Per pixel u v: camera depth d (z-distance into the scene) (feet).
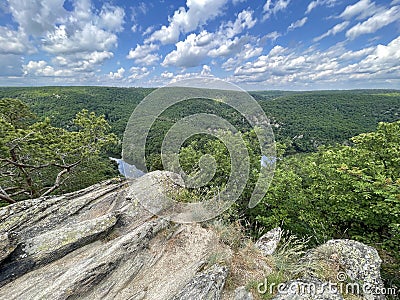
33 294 9.81
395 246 22.95
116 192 18.85
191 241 14.17
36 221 15.11
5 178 38.34
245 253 14.33
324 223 27.68
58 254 12.14
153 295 10.48
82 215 16.20
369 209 24.70
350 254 15.28
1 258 10.93
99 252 12.31
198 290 10.43
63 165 39.99
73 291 9.95
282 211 29.45
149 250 13.20
